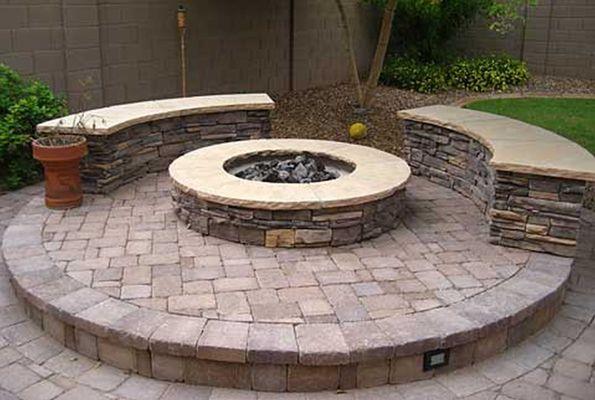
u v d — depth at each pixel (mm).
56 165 4566
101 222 4445
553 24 10711
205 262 3805
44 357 3160
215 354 2875
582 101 9297
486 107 8930
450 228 4484
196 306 3236
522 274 3709
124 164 5301
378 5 10547
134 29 7391
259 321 3098
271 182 4602
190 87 8234
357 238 4164
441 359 3047
